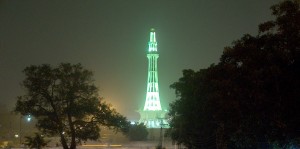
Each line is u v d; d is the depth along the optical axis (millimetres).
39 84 73438
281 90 40250
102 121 75812
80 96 75438
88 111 73500
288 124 40250
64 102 74188
